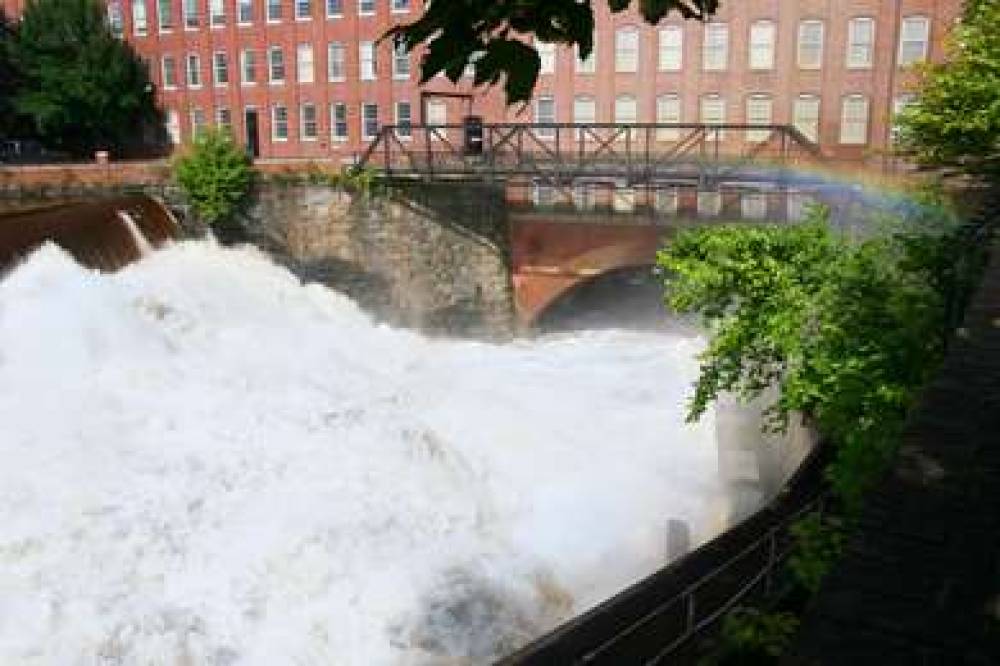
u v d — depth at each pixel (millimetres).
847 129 36750
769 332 11422
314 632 13672
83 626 13000
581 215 34000
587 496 18359
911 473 3613
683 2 2832
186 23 49625
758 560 8008
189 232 30141
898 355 9242
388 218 31156
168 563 14383
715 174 29094
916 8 34906
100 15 49938
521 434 21250
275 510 15883
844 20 35906
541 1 2713
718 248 12438
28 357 19953
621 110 39625
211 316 25547
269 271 30188
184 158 29984
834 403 9492
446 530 16344
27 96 49188
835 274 11336
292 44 46344
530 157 33844
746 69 37562
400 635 13781
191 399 19828
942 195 19297
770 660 5816
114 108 50406
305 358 24766
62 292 22188
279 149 48281
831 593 2797
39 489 15625
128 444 17531
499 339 32656
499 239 32312
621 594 7551
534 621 14453
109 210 27062
